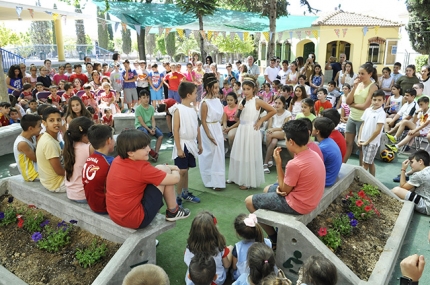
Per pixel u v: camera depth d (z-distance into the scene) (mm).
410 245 3518
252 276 2355
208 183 4906
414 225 3904
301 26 15727
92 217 3041
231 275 2961
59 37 18188
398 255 3322
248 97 4656
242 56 34938
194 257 2488
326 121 3553
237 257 2811
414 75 7883
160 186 2803
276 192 3133
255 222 2744
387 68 8391
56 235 3098
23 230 3418
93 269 2812
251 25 13797
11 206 3764
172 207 2941
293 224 2861
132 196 2668
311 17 14727
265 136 5945
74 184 3234
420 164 4316
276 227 3154
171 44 35500
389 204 4070
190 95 4066
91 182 2916
